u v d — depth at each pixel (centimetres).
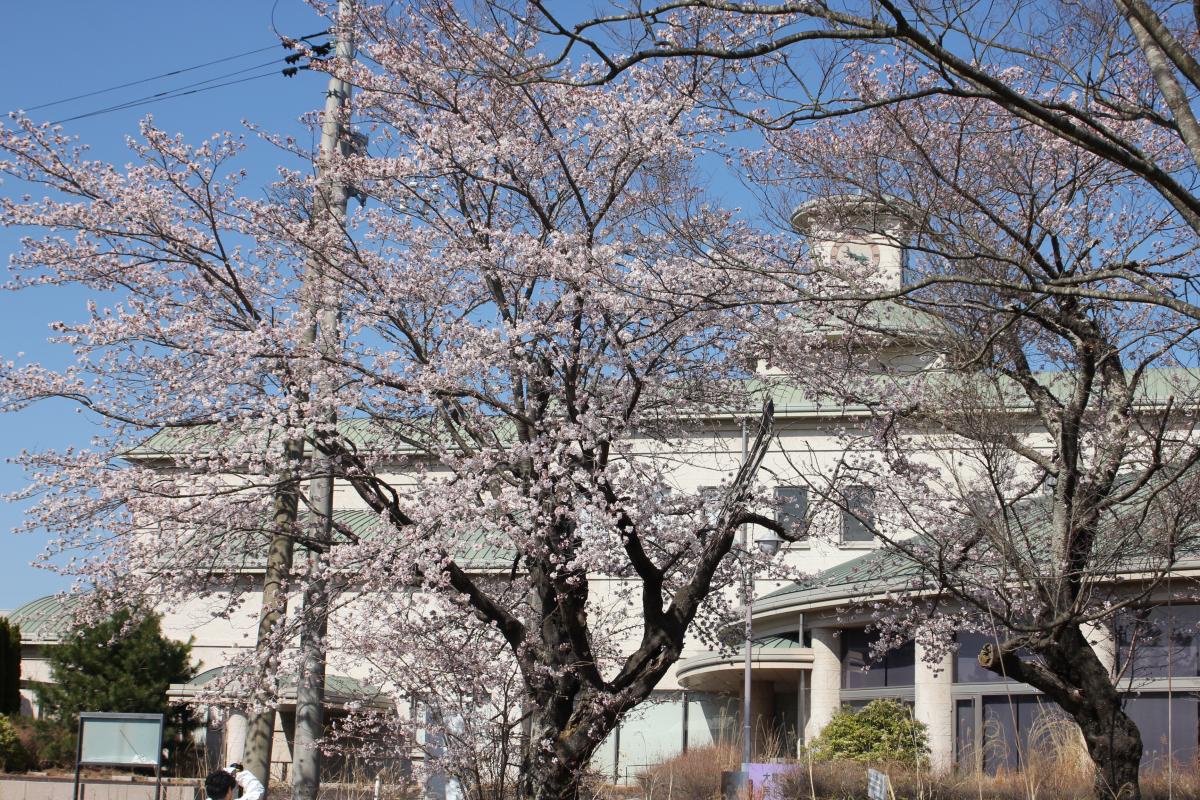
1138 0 764
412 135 1419
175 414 1291
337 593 1271
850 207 1261
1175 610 1816
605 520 1175
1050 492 1678
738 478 1339
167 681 2606
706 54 841
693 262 1189
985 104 1249
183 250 1345
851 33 810
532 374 1249
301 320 1283
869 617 2350
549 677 1240
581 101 1313
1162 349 1184
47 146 1316
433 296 1348
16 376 1275
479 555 1644
